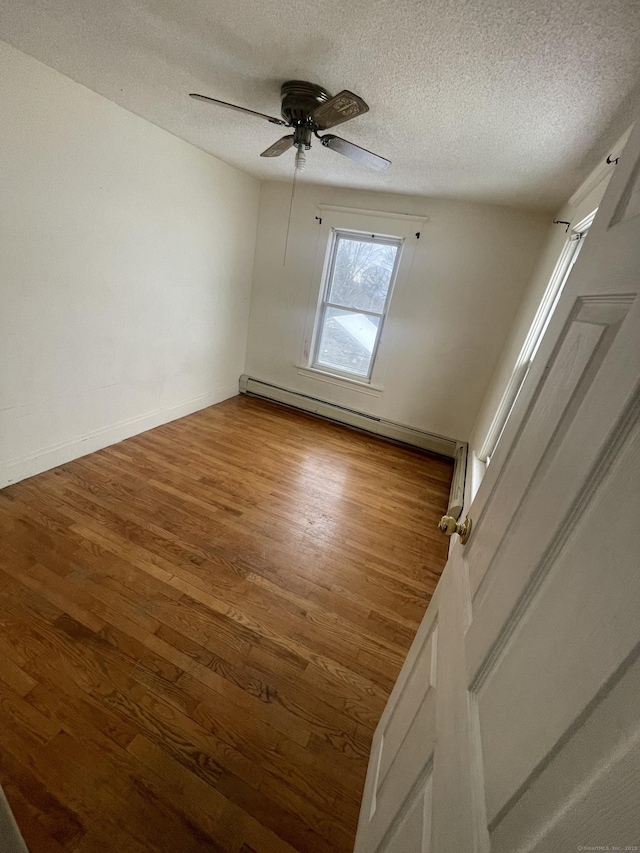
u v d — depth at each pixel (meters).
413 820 0.67
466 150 2.06
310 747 1.30
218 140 2.66
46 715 1.27
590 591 0.36
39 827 1.03
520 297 3.28
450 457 3.81
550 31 1.08
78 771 1.15
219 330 3.94
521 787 0.38
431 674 0.83
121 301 2.75
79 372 2.61
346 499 2.83
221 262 3.64
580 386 0.54
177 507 2.43
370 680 1.55
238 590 1.88
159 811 1.09
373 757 1.19
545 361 0.73
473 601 0.71
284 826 1.11
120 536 2.10
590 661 0.33
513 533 0.62
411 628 1.82
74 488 2.44
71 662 1.44
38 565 1.83
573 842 0.29
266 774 1.21
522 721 0.41
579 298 0.66
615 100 1.32
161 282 3.04
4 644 1.46
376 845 0.85
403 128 1.92
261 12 1.24
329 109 1.46
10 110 1.81
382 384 3.98
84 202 2.28
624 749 0.27
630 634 0.29
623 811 0.26
